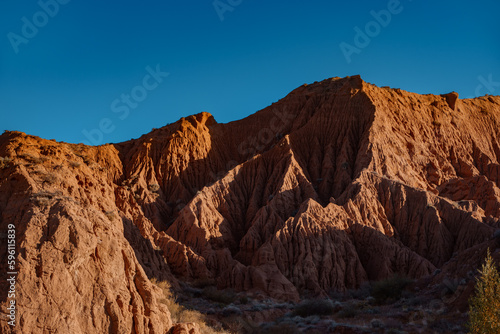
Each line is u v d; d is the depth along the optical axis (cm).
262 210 7712
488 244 4856
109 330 2078
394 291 5450
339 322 4381
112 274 2208
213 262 6569
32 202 2233
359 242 7069
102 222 2331
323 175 9250
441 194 9038
